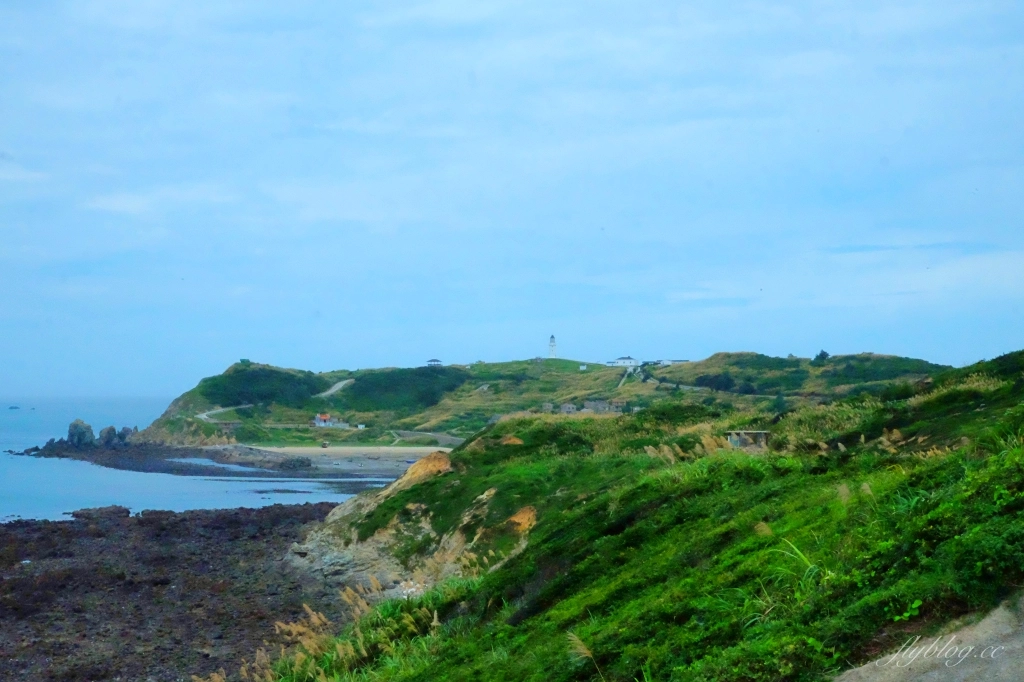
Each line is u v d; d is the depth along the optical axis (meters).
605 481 21.22
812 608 5.71
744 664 5.38
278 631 20.02
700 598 6.79
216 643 19.28
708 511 9.70
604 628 7.33
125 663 17.64
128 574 26.33
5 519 41.94
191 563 28.45
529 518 21.38
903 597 5.28
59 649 18.61
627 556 9.48
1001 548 5.20
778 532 7.68
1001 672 4.52
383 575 23.58
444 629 11.09
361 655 11.91
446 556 22.47
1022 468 6.10
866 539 6.41
